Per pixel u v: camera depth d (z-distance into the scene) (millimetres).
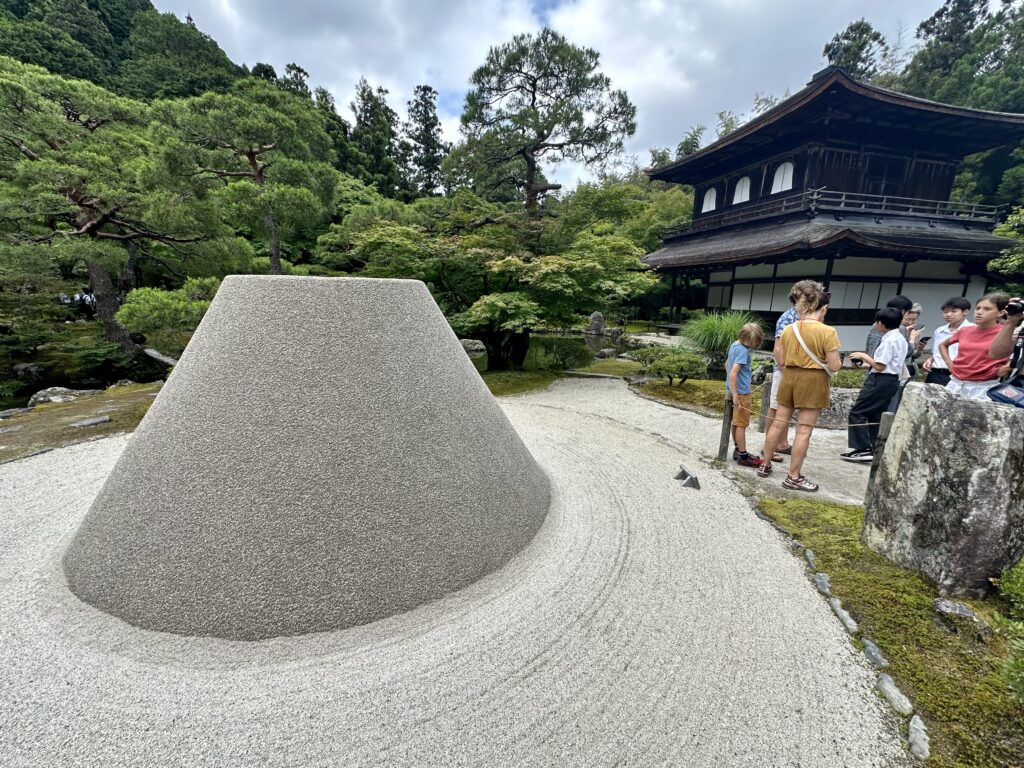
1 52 18250
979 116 12773
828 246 11516
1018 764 1469
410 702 1664
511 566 2490
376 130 30391
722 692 1734
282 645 1884
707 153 16234
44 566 2385
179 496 2062
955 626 2094
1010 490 2230
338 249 12508
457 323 8133
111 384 9852
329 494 2074
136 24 28812
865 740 1555
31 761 1415
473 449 2596
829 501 3469
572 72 16219
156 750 1464
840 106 12461
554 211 12336
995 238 13562
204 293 8492
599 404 6762
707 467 4168
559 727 1582
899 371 4164
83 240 8516
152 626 1926
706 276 17828
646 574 2482
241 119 8766
